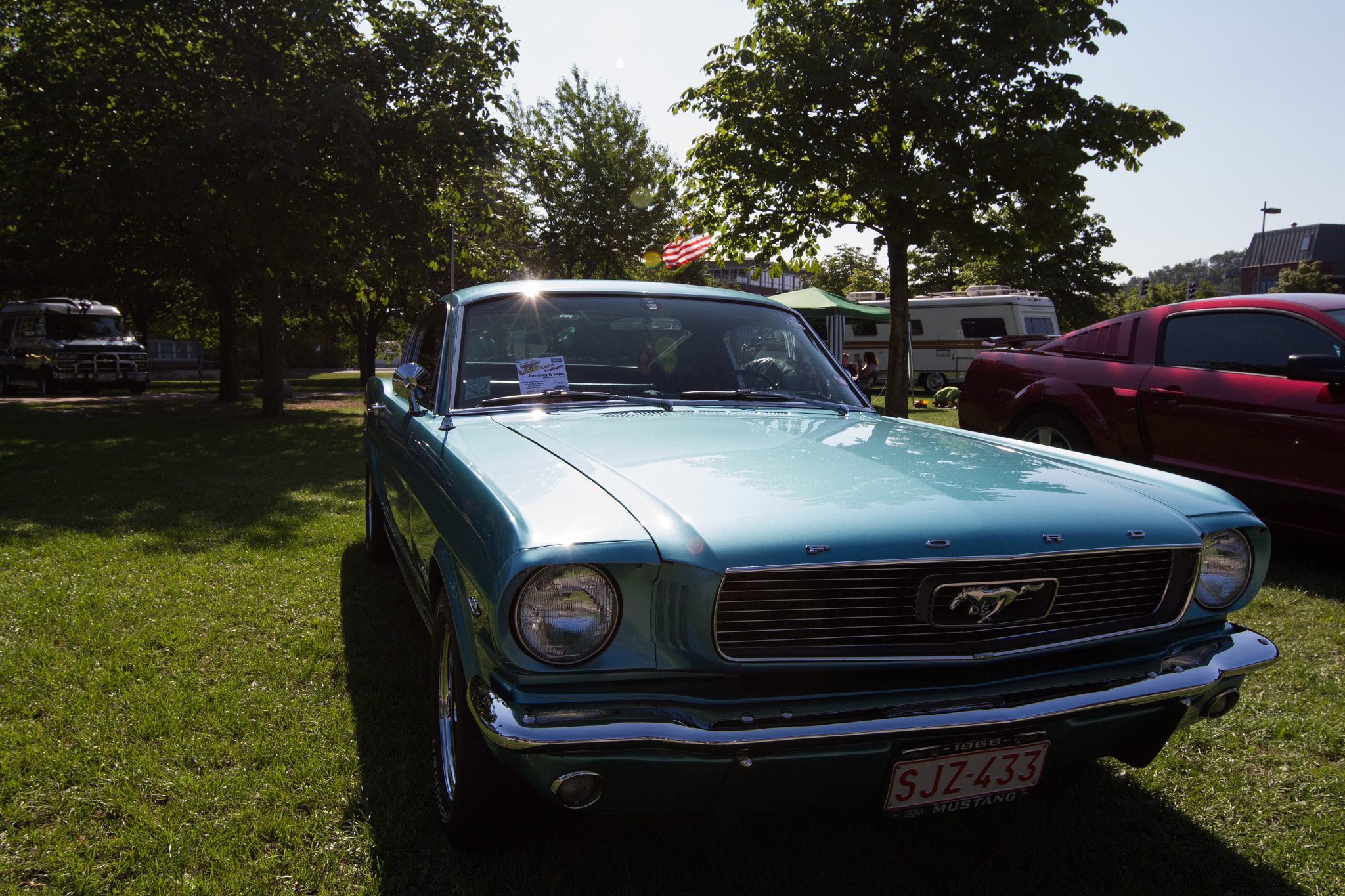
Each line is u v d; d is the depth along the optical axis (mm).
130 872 1980
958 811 1794
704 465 2027
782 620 1662
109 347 21656
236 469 8359
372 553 4641
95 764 2439
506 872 1981
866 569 1683
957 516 1795
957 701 1677
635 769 1570
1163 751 2652
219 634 3508
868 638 1708
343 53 13203
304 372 44938
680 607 1614
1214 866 2082
